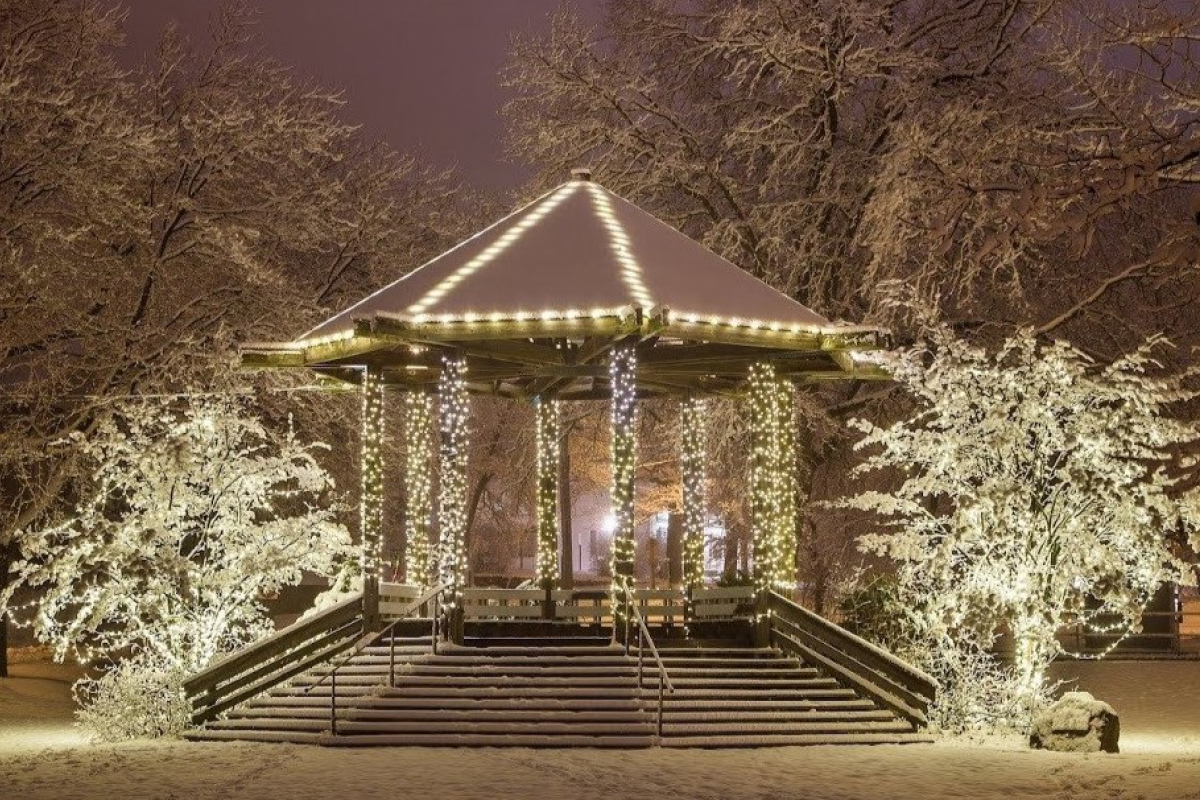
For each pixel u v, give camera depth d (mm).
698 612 19875
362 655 18938
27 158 27031
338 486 34250
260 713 18062
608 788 13438
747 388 23281
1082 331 30562
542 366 21547
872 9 31156
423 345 19547
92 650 20438
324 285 35906
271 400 31859
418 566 22703
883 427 32531
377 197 37062
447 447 19625
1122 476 18750
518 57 33500
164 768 14961
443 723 16938
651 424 35844
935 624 19203
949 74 31203
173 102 32469
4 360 27047
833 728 17266
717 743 16562
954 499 20422
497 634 19906
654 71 33844
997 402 19359
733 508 34594
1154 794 12008
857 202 30766
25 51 27453
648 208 33531
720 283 20188
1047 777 14000
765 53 30688
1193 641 34281
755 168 33188
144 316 29719
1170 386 19469
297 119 32656
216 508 20891
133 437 22078
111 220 28094
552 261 19797
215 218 31938
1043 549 19250
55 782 13969
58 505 28453
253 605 21547
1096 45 25516
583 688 17672
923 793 13039
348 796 12883
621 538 18859
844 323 20062
